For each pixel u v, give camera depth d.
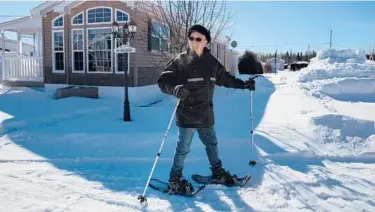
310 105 9.59
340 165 5.12
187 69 3.99
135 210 3.64
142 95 12.78
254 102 10.85
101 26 12.87
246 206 3.71
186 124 4.08
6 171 4.91
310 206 3.71
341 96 11.91
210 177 4.55
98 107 10.52
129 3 12.09
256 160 5.23
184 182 4.11
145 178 4.63
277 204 3.74
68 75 13.59
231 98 12.10
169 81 3.95
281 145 5.74
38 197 3.96
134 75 12.33
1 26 15.73
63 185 4.33
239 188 4.22
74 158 5.43
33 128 7.57
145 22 12.91
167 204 3.78
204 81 4.02
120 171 4.96
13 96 12.00
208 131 4.29
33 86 14.45
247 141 6.01
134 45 12.26
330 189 4.16
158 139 6.35
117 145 6.10
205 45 4.04
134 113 9.46
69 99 11.62
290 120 7.71
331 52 18.98
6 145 6.25
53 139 6.58
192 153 5.54
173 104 12.12
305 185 4.25
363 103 10.46
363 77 14.01
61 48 13.81
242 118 8.27
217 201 3.86
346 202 3.82
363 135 6.07
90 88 12.51
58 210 3.61
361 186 4.25
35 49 19.05
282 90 13.32
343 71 14.64
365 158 5.37
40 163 5.33
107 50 12.86
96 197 3.96
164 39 13.32
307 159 5.36
